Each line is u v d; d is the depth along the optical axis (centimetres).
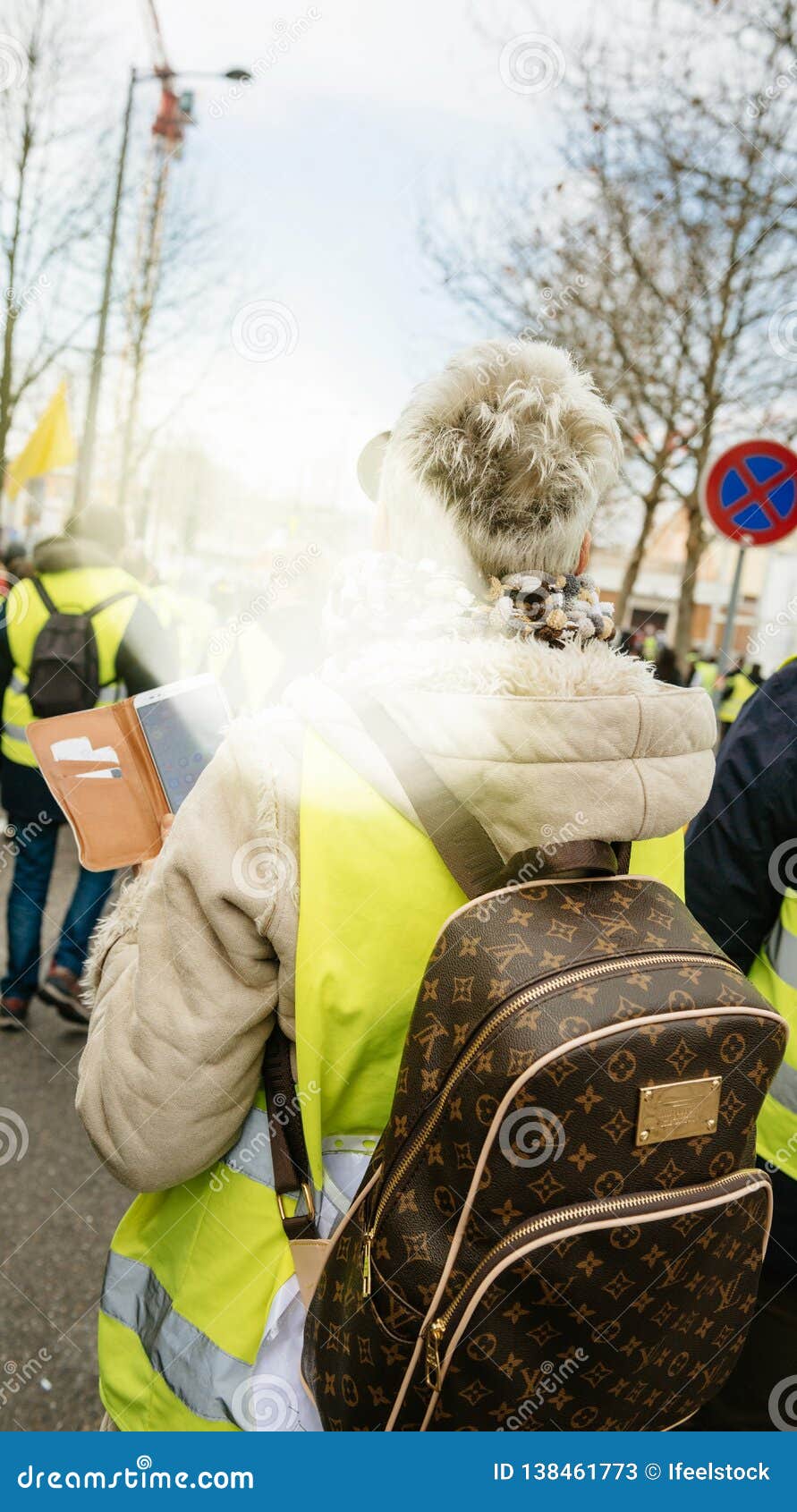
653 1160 91
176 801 125
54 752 124
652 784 98
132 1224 118
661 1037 89
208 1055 98
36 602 380
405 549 112
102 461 1227
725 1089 94
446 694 96
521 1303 89
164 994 99
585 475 109
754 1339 162
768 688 170
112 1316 116
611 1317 91
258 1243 105
